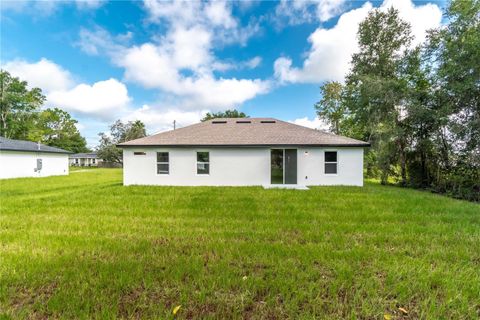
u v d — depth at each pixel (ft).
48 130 134.00
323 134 41.22
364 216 17.25
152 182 38.34
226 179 38.01
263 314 6.56
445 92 33.76
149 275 8.44
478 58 28.66
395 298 7.29
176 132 43.42
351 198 24.85
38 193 32.04
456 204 21.94
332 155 37.55
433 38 36.35
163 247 11.30
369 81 44.98
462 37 30.42
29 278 8.27
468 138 30.81
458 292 7.52
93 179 56.85
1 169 58.39
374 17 54.54
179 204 21.66
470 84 29.07
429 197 26.13
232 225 15.19
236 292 7.56
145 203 22.12
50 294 7.50
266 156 37.68
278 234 13.33
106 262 9.57
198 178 38.06
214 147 37.37
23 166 64.39
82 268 9.05
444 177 35.09
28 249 11.02
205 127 46.34
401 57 46.44
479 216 17.37
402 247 11.38
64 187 39.50
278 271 8.86
